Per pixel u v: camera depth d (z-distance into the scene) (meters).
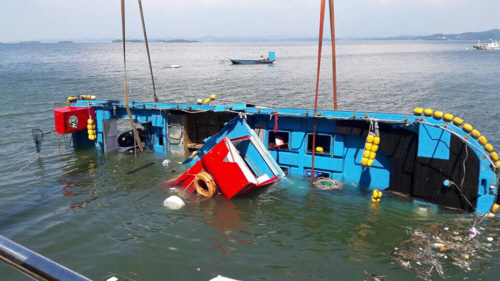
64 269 2.09
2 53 181.75
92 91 42.91
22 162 17.31
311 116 14.07
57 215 11.95
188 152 18.27
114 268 9.18
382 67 81.25
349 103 35.22
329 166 14.41
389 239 10.48
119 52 193.00
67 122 18.05
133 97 38.88
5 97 37.50
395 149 12.98
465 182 11.90
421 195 12.64
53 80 54.41
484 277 8.73
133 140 18.64
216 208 12.49
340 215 11.91
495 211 11.66
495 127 24.69
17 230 10.96
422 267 9.16
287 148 15.45
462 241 10.29
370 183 13.76
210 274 8.95
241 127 15.13
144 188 14.19
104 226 11.23
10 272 9.09
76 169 16.30
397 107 32.94
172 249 9.98
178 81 54.47
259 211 12.25
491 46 197.00
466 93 40.53
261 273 8.98
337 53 166.00
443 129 11.93
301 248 10.07
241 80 56.03
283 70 75.31
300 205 12.63
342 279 8.74
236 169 13.02
